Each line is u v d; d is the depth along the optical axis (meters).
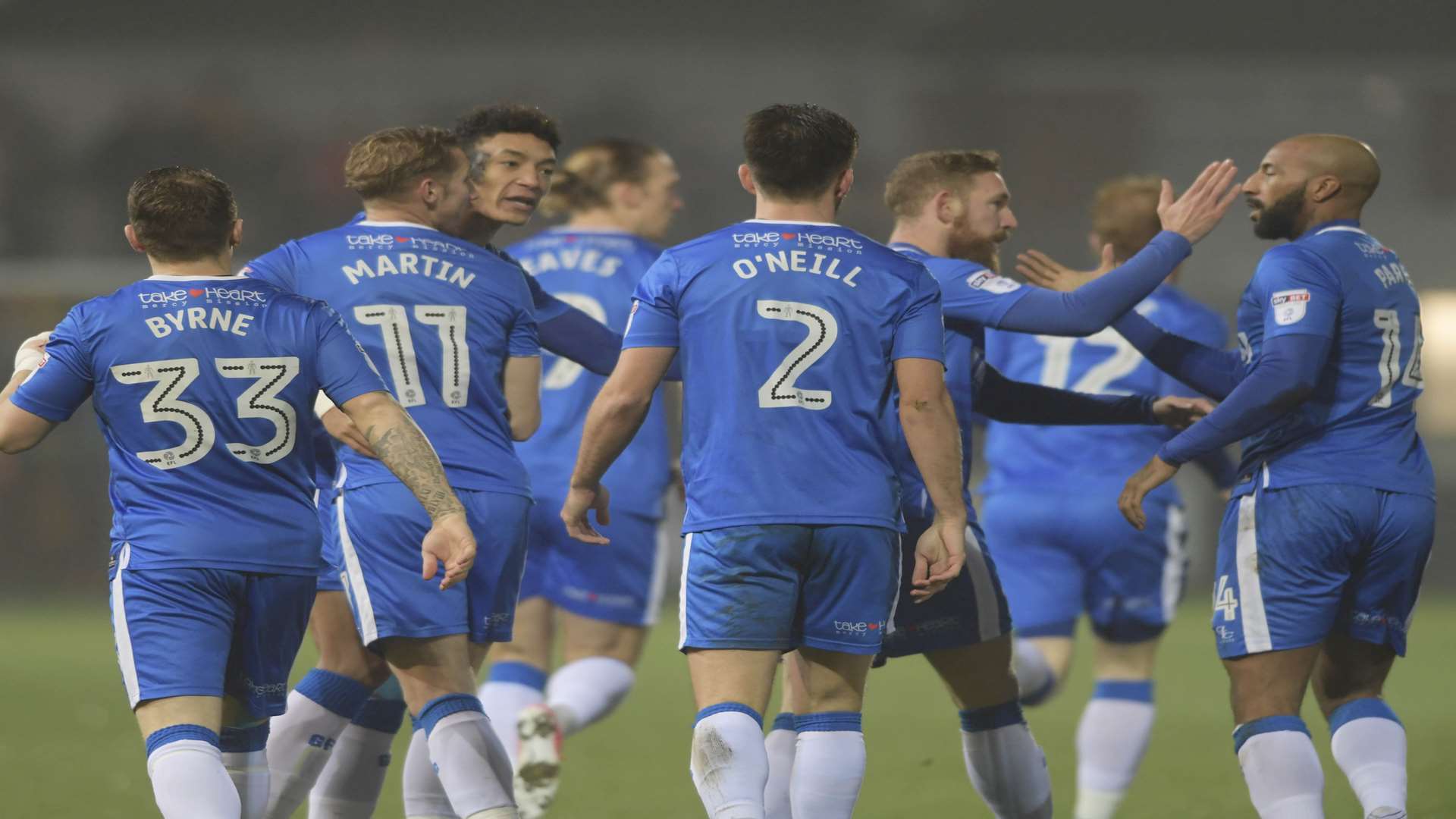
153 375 12.94
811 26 72.31
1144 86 72.19
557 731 18.14
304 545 13.35
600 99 72.56
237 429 13.07
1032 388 17.12
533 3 72.25
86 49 70.50
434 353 14.79
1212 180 15.30
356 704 15.66
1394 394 14.96
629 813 19.91
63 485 53.56
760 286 13.16
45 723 28.23
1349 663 15.40
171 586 12.84
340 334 13.41
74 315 13.14
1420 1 70.75
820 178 13.54
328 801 15.77
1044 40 71.88
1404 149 71.50
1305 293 14.52
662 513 20.77
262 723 13.78
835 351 13.11
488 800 13.98
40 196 68.56
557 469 20.14
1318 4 71.38
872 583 13.19
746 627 13.02
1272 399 14.38
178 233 13.27
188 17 70.81
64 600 53.38
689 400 13.34
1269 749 14.49
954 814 19.80
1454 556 56.91
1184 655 40.44
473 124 16.17
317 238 15.05
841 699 13.54
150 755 12.59
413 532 14.38
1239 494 15.13
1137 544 20.48
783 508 12.96
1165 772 22.92
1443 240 70.12
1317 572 14.64
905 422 13.22
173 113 69.75
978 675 15.67
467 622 14.65
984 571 15.53
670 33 72.69
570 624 20.53
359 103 71.94
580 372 20.44
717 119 72.75
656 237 21.81
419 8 71.88
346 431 13.91
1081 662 40.34
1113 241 20.67
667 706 31.06
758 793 12.66
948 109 72.12
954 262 15.48
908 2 72.19
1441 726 26.91
